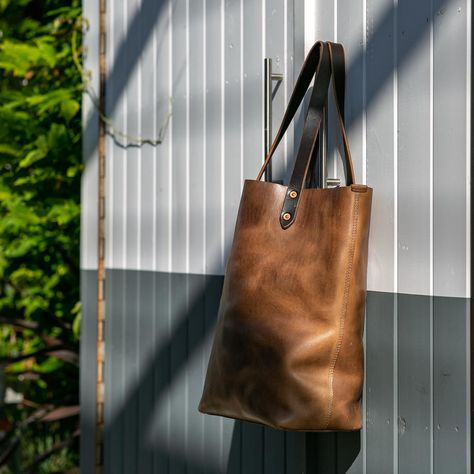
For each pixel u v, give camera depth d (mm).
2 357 6059
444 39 2229
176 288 3594
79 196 5168
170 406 3625
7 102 5098
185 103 3529
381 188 2457
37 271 5559
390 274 2420
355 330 2402
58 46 5227
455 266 2195
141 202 3896
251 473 3066
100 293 4254
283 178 2895
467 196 2162
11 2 5555
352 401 2404
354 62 2572
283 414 2389
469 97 2154
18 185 5145
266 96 2803
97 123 4348
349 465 2600
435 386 2256
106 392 4215
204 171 3396
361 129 2539
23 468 5652
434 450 2258
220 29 3279
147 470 3803
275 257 2484
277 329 2418
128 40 4043
